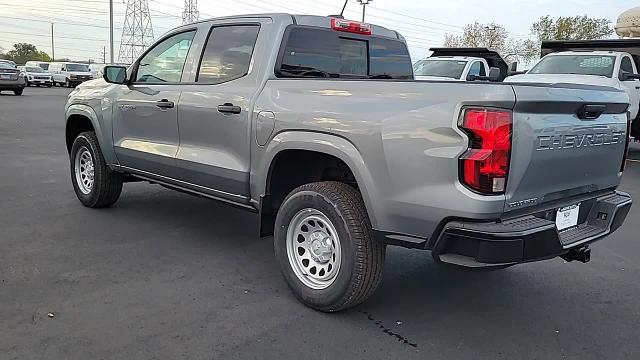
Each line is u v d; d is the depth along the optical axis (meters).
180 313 3.63
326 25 4.59
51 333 3.29
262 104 4.01
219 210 6.33
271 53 4.20
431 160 3.07
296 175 4.13
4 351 3.06
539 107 3.03
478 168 2.93
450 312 3.84
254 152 4.09
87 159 6.18
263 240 5.28
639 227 6.33
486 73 13.91
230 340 3.31
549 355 3.29
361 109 3.40
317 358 3.15
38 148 10.87
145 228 5.52
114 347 3.16
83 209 6.16
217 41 4.62
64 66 43.50
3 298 3.73
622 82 10.90
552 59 12.10
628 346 3.42
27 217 5.75
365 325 3.59
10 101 24.33
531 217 3.21
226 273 4.39
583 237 3.53
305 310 3.77
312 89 3.77
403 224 3.27
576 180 3.50
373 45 5.05
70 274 4.22
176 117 4.77
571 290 4.31
